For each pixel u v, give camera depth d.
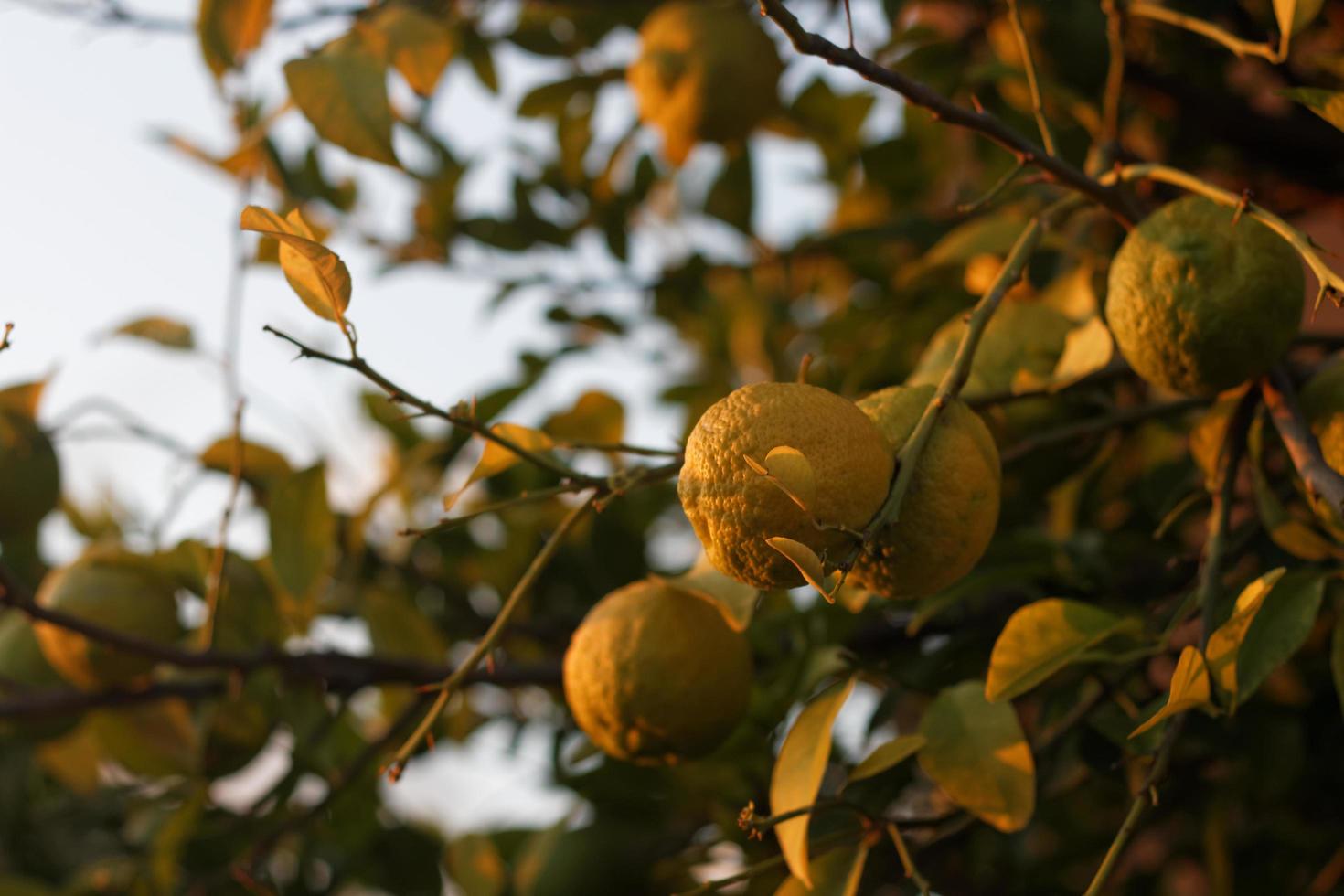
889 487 1.13
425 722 1.25
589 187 1.89
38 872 1.83
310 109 1.33
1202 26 1.26
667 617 1.27
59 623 1.39
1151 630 1.29
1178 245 1.21
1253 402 1.26
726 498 1.12
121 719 1.58
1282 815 1.49
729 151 1.65
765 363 1.98
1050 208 1.22
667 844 1.50
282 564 1.49
